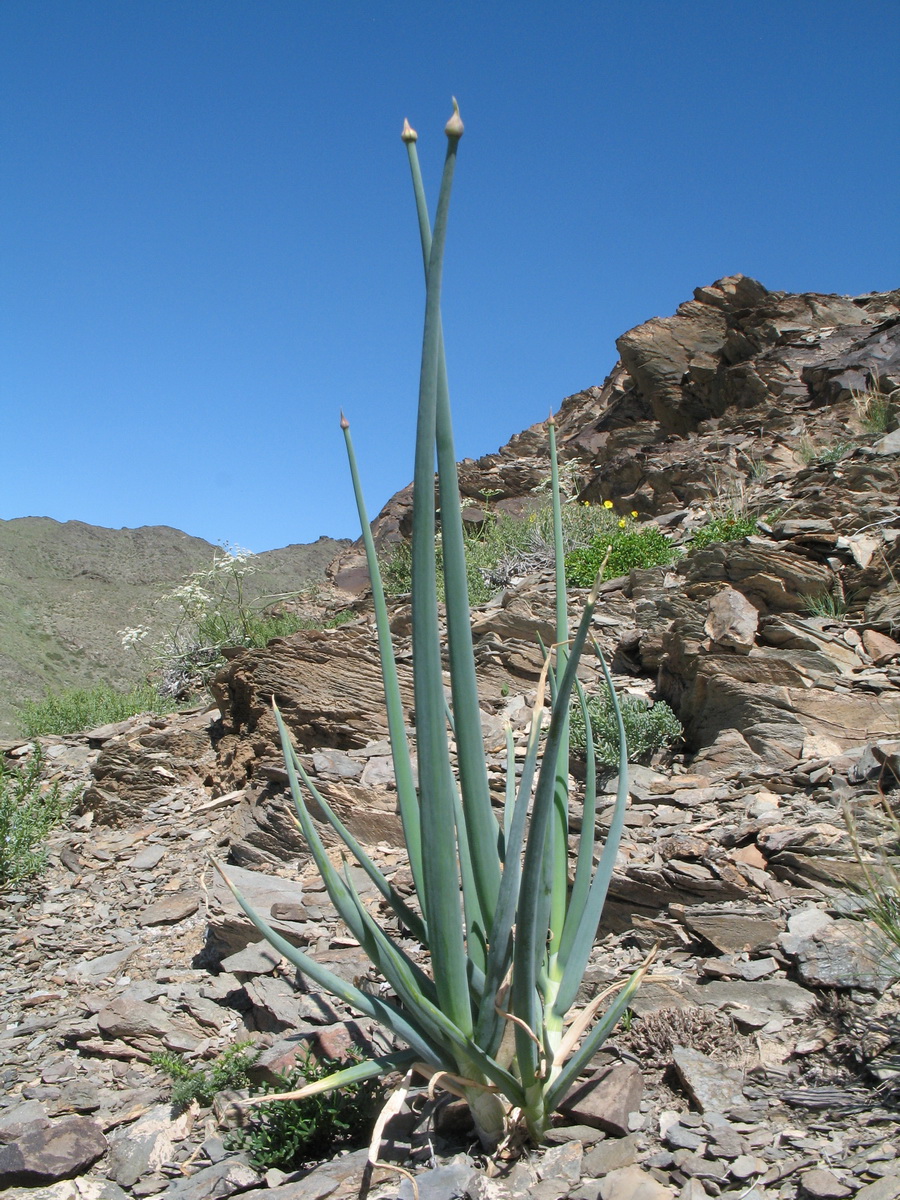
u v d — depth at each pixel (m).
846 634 7.47
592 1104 3.37
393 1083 3.88
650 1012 3.94
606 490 17.28
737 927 4.35
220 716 9.66
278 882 6.04
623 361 20.78
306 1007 4.62
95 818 8.55
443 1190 3.04
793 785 5.66
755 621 7.42
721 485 13.84
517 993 3.06
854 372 15.50
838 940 4.04
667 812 5.64
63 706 12.46
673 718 6.78
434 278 2.94
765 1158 3.00
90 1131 4.06
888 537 8.45
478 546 14.44
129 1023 4.98
